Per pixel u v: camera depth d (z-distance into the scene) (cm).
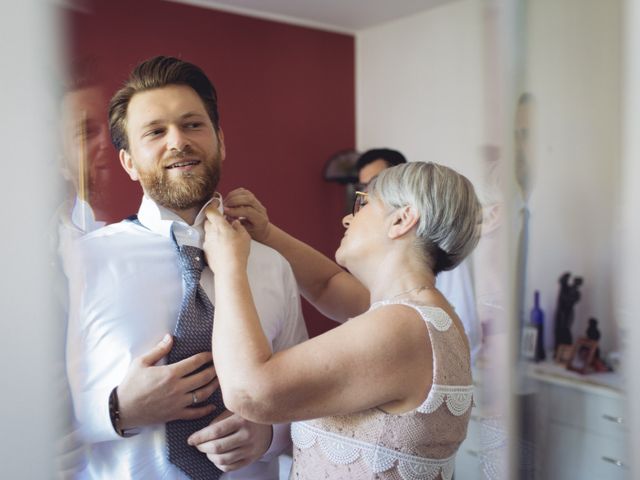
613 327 238
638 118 69
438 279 165
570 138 217
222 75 333
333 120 379
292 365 86
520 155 84
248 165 344
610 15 180
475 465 174
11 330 48
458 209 96
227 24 333
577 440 115
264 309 126
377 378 87
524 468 88
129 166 119
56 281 52
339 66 380
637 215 70
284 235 142
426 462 90
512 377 86
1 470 48
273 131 353
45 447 49
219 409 110
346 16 354
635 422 71
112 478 105
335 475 93
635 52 69
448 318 94
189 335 108
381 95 374
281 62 355
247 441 107
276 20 352
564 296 246
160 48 307
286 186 359
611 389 179
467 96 322
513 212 85
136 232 115
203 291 111
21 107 48
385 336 87
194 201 113
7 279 48
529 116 84
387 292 100
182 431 107
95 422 102
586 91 203
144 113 112
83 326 104
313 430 96
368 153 215
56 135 51
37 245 49
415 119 354
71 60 53
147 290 111
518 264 86
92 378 105
